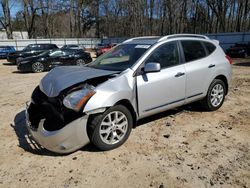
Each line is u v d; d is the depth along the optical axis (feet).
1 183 10.43
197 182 10.23
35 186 10.20
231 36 97.76
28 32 152.25
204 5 155.33
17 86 31.30
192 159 11.89
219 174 10.73
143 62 13.75
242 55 73.97
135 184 10.19
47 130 11.75
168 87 14.61
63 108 11.48
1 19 141.08
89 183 10.30
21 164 11.76
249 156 12.09
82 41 144.46
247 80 30.68
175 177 10.56
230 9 151.23
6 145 13.70
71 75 13.23
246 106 19.57
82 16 195.42
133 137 14.12
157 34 174.60
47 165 11.60
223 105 19.79
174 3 156.25
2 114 19.04
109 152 12.57
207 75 16.87
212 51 17.67
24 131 15.61
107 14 191.72
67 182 10.39
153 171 10.99
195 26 158.81
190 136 14.26
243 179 10.38
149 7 169.48
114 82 12.59
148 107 14.02
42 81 14.08
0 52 84.17
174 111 18.21
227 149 12.78
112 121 12.63
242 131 14.88
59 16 197.26
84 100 11.57
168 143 13.44
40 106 12.46
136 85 13.26
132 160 11.85
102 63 15.40
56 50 50.24
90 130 12.04
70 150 11.89
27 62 46.50
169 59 14.96
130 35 175.01
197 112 18.04
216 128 15.33
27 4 148.25
